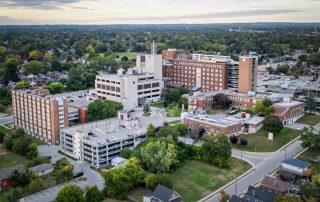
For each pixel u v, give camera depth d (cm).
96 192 14825
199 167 18050
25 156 19688
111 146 18988
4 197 15488
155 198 14475
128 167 16075
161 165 17025
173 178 16988
